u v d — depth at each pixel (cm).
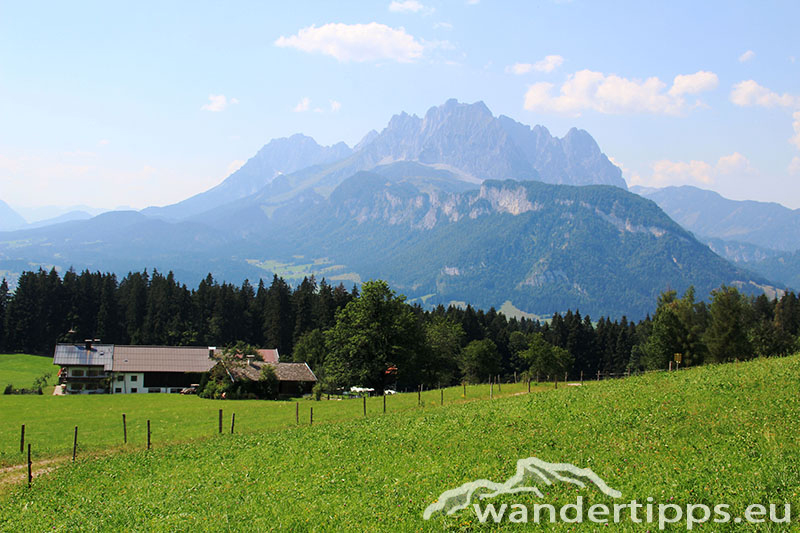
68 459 3869
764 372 3781
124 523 2283
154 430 5056
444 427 3559
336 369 8931
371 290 8819
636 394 3756
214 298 16612
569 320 17425
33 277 15262
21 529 2359
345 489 2439
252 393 8750
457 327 11694
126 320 15662
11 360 13262
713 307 9000
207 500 2484
